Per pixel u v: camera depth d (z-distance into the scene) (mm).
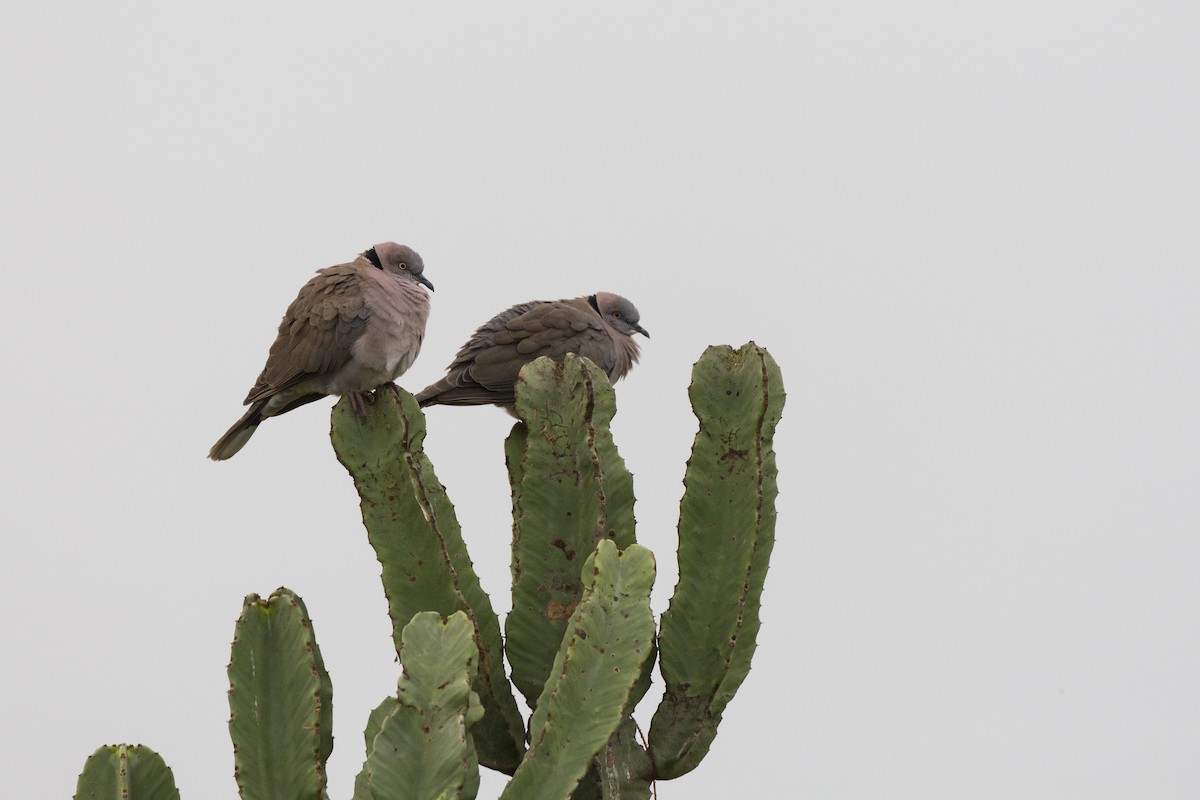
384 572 10461
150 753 8578
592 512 10766
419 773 7938
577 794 10508
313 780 8562
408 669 8148
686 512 10414
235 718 8641
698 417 10391
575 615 8633
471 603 10648
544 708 8773
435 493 10766
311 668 8695
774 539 10523
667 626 10477
